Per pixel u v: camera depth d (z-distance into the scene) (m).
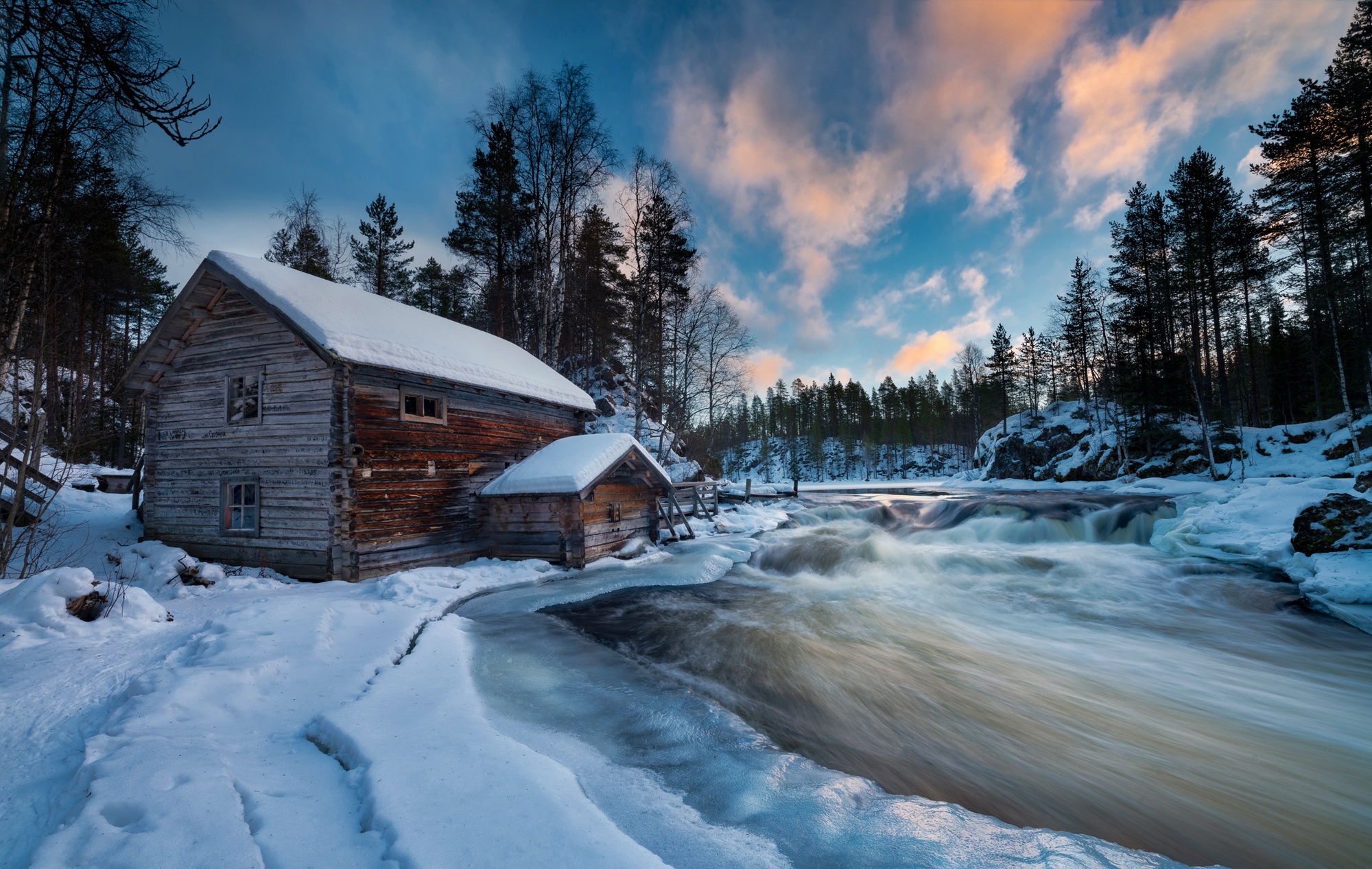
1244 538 10.53
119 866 2.25
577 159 25.69
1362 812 3.55
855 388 86.19
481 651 6.21
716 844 2.82
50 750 3.52
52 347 11.52
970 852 2.83
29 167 9.45
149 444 11.28
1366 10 19.70
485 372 12.34
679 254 28.95
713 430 32.34
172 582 8.33
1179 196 26.31
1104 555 12.02
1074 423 35.12
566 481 11.11
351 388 9.61
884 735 4.56
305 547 9.47
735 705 5.04
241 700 4.17
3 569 7.49
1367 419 20.98
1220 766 4.15
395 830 2.64
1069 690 5.58
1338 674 6.05
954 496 26.89
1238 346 34.62
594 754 3.89
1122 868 2.70
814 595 9.72
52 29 4.19
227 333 10.55
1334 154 21.27
